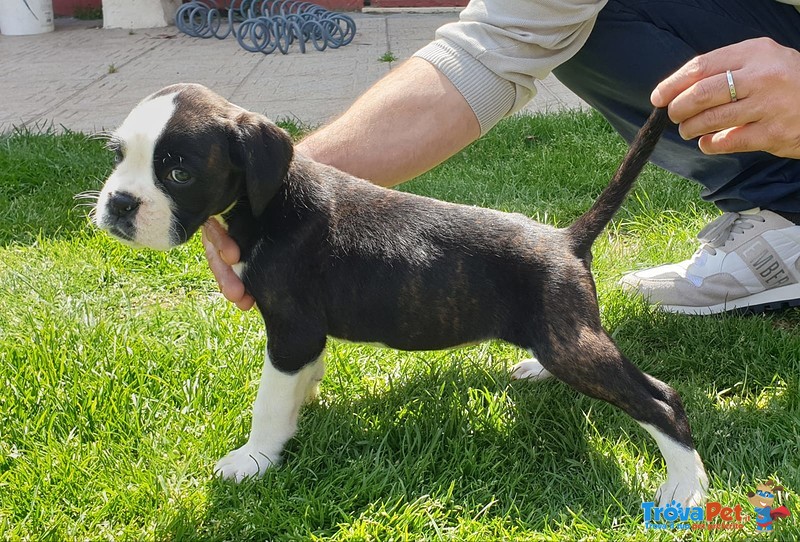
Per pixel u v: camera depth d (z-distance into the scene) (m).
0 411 0.83
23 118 2.00
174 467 0.78
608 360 0.73
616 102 1.02
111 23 3.58
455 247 0.77
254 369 0.91
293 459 0.81
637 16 0.96
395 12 3.98
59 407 0.84
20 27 3.43
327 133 0.88
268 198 0.74
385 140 0.87
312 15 3.02
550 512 0.74
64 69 2.66
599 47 0.97
